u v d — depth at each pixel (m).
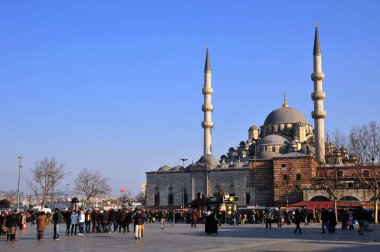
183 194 146.00
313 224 80.81
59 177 138.25
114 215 53.28
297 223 49.34
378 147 93.56
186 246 33.53
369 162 101.06
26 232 55.81
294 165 123.19
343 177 117.69
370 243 36.22
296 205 100.81
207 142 158.38
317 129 135.38
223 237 43.94
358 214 46.62
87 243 36.69
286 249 31.12
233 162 155.50
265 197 128.25
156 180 151.75
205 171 144.38
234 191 139.62
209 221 48.81
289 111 168.50
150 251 29.61
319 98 136.25
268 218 65.94
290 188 122.19
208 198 85.12
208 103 159.75
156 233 51.62
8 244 36.06
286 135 162.12
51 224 83.69
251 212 89.25
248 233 50.88
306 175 121.44
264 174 129.38
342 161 134.75
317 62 137.88
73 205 74.25
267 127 168.62
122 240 40.00
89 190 175.62
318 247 32.72
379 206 94.56
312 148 147.75
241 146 177.50
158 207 149.00
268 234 48.88
